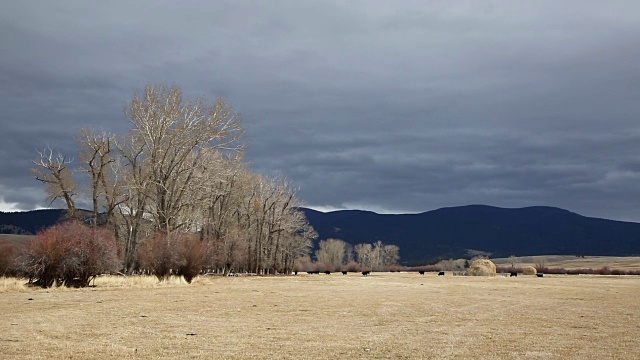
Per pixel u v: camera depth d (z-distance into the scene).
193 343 16.08
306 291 39.72
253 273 91.75
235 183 81.81
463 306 28.89
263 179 95.56
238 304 28.41
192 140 59.19
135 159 59.44
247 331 18.70
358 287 45.91
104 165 56.50
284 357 14.18
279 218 97.31
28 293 33.66
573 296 36.94
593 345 16.44
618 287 48.66
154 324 20.11
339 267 142.12
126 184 58.44
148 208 59.91
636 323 21.88
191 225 70.38
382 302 30.72
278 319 22.25
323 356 14.36
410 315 24.25
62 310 24.30
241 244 80.25
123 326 19.44
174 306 26.91
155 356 14.04
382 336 17.88
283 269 104.81
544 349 15.70
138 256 56.00
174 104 58.41
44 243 38.97
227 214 84.81
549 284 53.81
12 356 13.78
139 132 57.88
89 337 16.91
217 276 73.31
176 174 58.91
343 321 21.81
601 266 157.50
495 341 17.05
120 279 47.16
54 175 55.22
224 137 61.44
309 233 129.75
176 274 49.72
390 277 77.00
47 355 13.95
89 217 56.72
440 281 60.72
